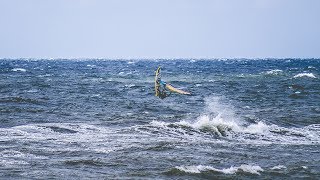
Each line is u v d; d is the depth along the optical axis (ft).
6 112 345.92
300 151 221.66
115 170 178.70
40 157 197.26
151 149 217.56
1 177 163.94
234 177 171.42
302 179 170.30
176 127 273.33
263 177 172.14
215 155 208.23
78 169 179.01
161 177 169.48
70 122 306.35
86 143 229.25
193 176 171.53
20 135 246.68
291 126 302.86
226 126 276.41
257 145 234.58
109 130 271.69
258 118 331.16
